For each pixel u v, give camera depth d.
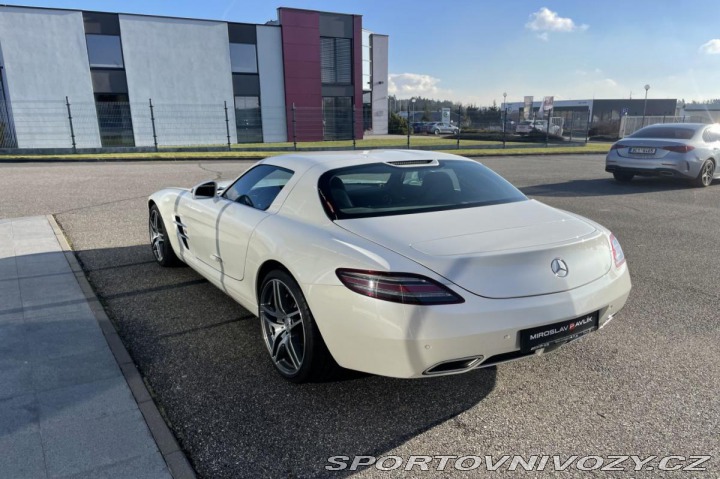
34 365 2.93
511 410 2.63
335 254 2.48
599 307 2.58
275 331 2.94
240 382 2.88
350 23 29.19
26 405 2.53
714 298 4.23
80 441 2.27
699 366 3.07
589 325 2.58
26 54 22.27
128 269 4.91
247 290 3.25
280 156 3.67
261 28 26.70
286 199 3.13
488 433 2.44
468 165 3.68
